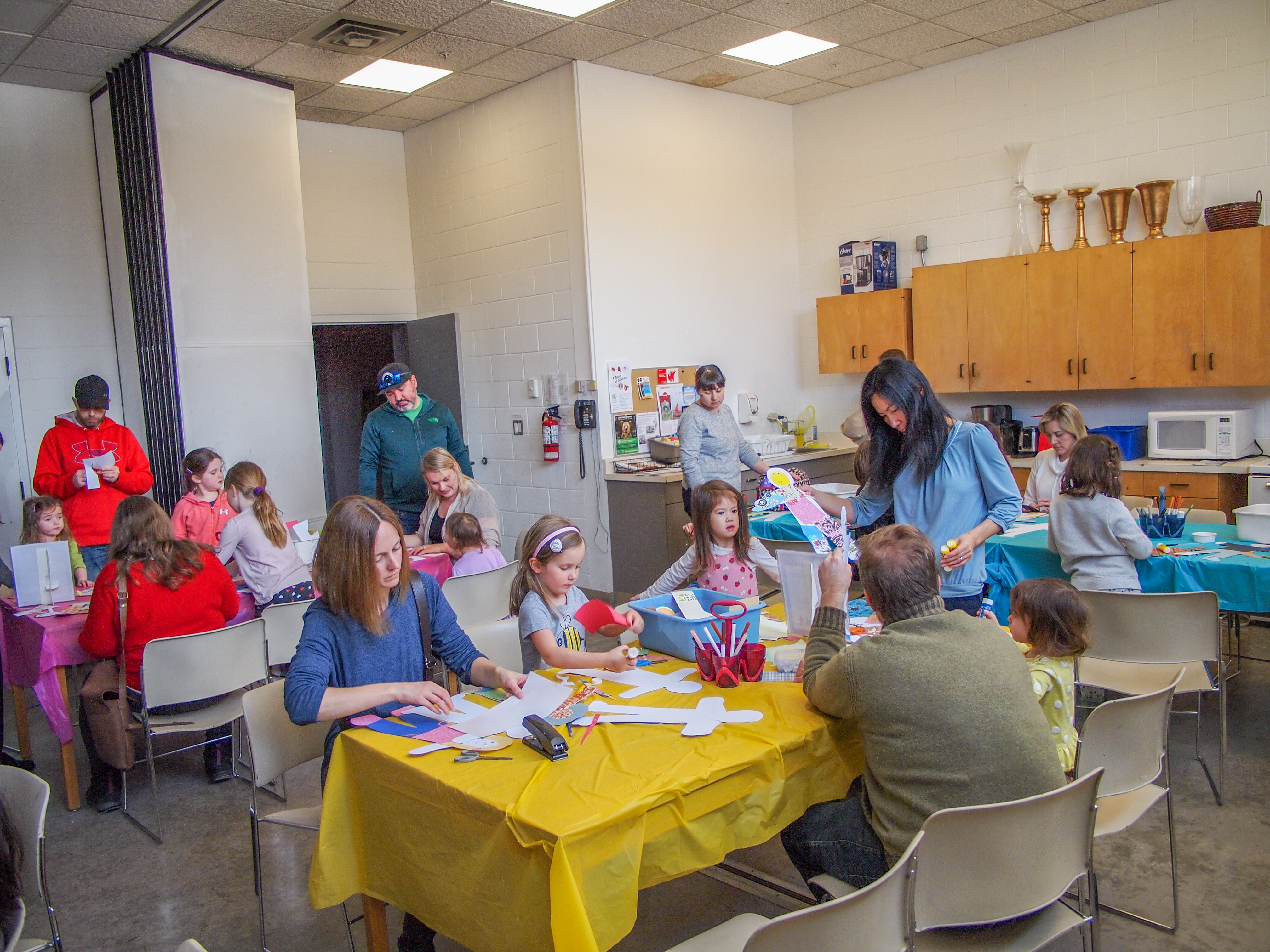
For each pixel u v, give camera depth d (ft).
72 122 18.72
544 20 16.67
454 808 5.76
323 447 24.31
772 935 4.53
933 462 9.22
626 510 19.65
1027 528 13.53
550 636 8.28
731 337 22.71
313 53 17.49
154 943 8.46
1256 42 16.90
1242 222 16.60
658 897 8.73
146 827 10.77
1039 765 5.73
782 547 14.83
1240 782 10.44
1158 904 8.24
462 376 22.72
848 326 22.30
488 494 14.26
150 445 18.28
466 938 5.85
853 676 6.09
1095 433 18.21
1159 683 10.05
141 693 10.76
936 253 21.67
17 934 4.49
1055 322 18.74
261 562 13.03
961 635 6.02
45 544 12.23
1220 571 10.65
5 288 18.07
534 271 20.76
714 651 7.47
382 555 7.12
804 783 6.45
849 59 20.26
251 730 7.69
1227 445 16.81
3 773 6.43
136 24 15.61
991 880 5.42
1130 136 18.53
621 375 20.30
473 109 21.56
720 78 21.09
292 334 18.70
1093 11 18.06
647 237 20.68
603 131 19.67
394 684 6.97
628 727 6.64
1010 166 20.24
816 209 23.86
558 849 5.00
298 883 9.45
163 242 16.79
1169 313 17.26
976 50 20.11
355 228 22.74
